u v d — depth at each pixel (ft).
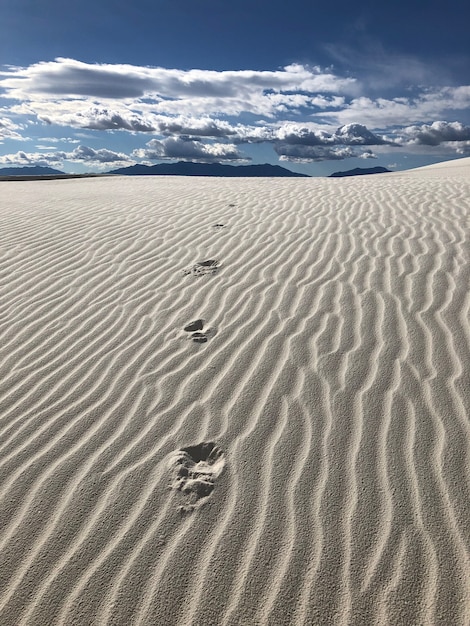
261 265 18.20
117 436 9.88
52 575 7.10
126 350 13.05
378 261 17.54
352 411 10.12
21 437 9.96
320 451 9.16
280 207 28.53
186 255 20.06
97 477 8.84
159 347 13.08
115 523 7.91
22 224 26.94
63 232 24.77
